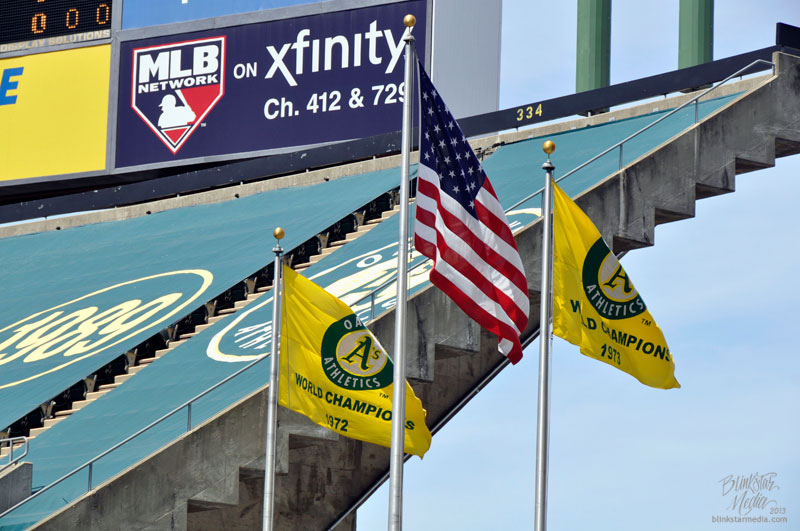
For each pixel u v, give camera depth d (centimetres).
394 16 12156
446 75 11931
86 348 10100
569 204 6462
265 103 12625
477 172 6156
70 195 13512
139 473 7469
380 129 12062
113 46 13388
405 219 5834
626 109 10719
